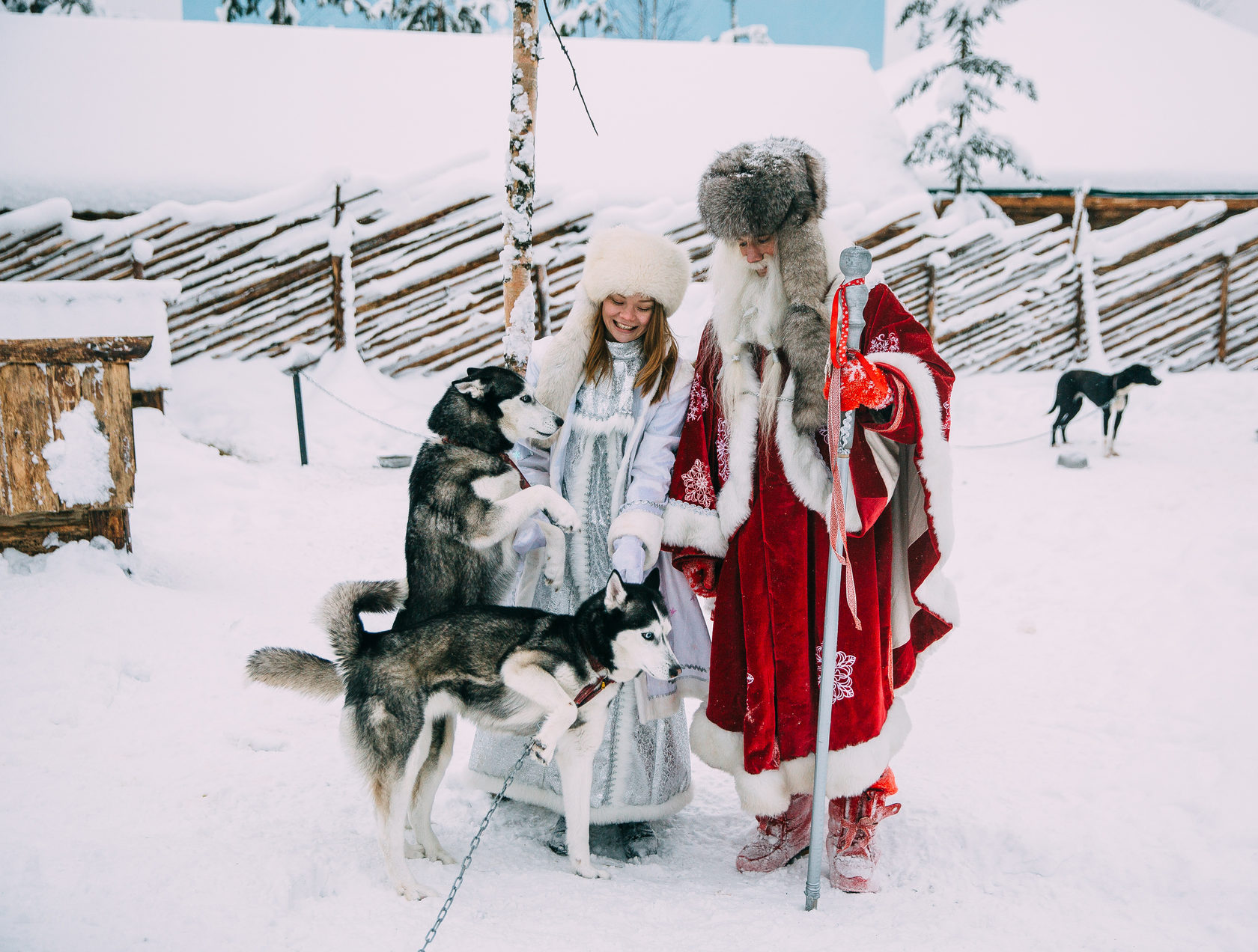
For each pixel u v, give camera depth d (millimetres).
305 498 7449
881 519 2652
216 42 12977
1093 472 8125
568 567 2963
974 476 8297
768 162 2535
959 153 13555
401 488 7973
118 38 12688
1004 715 3795
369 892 2453
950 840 2826
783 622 2586
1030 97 13961
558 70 13789
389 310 10977
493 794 2990
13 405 4422
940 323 12656
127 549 4828
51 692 3541
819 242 2557
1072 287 13047
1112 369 12859
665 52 14422
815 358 2504
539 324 11305
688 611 2914
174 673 3867
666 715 2758
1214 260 13281
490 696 2674
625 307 2795
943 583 2707
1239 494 6906
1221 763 3137
